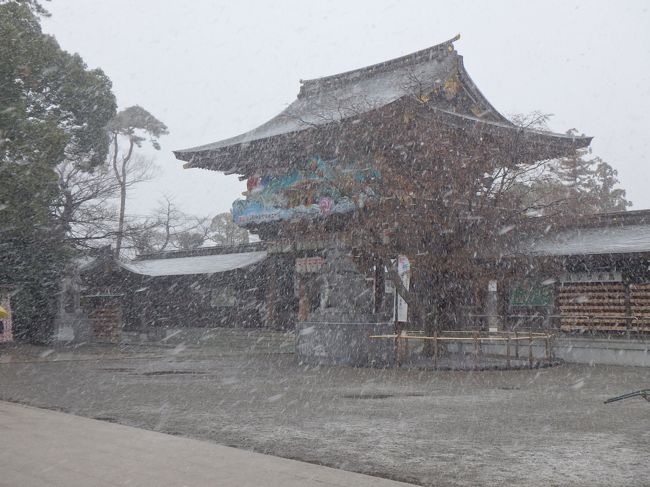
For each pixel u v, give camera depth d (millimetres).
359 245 23297
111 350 31203
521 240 26969
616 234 28234
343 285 23297
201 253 48375
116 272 37625
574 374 20641
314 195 29828
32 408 12188
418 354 25891
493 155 24016
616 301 26453
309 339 23609
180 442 8922
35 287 33531
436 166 22734
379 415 11773
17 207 24969
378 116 24484
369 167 23906
